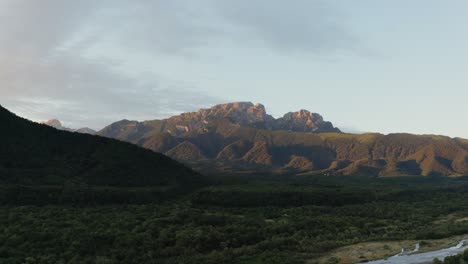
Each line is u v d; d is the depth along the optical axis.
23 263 66.19
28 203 116.69
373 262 74.62
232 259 76.50
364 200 176.62
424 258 76.00
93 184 147.00
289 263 73.88
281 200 158.50
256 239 91.44
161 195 148.00
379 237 97.06
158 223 97.69
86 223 94.94
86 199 127.12
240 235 91.12
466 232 102.25
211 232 90.38
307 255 80.06
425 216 136.25
